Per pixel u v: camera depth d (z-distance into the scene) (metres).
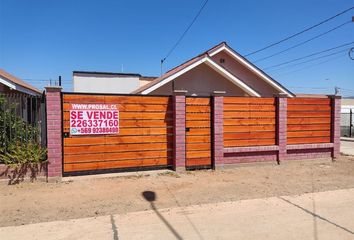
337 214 5.73
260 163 10.12
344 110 36.59
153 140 9.05
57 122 7.91
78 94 8.29
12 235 4.78
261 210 5.93
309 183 8.04
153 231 4.91
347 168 9.95
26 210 5.90
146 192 7.10
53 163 7.88
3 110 7.92
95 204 6.25
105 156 8.59
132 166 8.87
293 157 10.62
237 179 8.39
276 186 7.72
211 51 15.01
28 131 8.12
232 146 9.80
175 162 9.06
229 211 5.87
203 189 7.39
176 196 6.82
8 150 7.89
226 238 4.66
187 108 9.27
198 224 5.21
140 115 8.91
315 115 10.98
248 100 9.96
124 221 5.34
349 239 4.65
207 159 9.51
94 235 4.76
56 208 6.01
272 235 4.78
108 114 8.58
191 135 9.33
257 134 10.10
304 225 5.19
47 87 7.79
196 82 13.95
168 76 12.79
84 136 8.39
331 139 11.25
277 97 10.28
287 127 10.54
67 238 4.67
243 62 15.31
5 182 7.65
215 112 9.44
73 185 7.61
